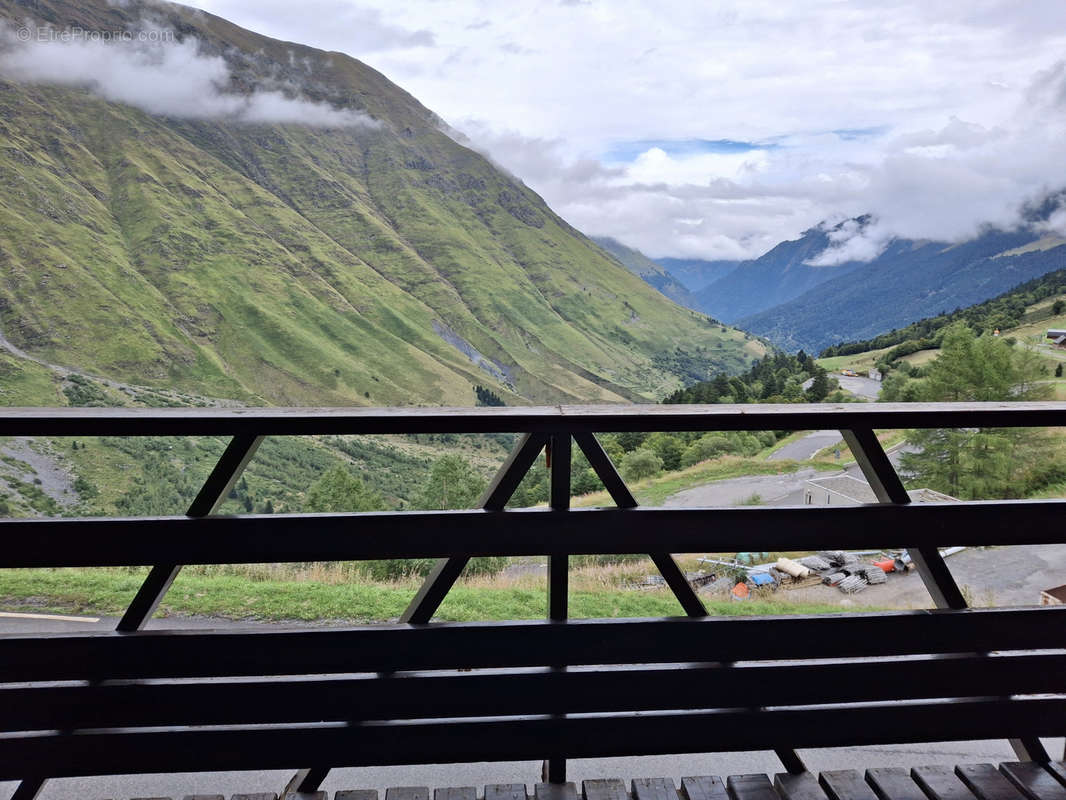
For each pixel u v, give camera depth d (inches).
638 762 90.4
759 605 287.4
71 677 65.3
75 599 226.1
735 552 68.7
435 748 68.7
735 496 1370.6
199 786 84.7
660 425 66.5
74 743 65.3
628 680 69.6
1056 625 72.8
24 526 62.9
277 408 63.0
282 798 73.1
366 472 3700.8
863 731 71.9
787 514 68.8
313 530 65.2
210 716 66.5
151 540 64.1
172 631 66.2
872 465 70.1
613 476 67.5
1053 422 70.1
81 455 2925.7
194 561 64.6
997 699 72.6
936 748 94.3
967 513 70.5
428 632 67.9
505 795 73.7
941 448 1499.8
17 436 59.6
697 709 70.5
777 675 70.6
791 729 71.2
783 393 3740.2
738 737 71.0
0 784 75.2
